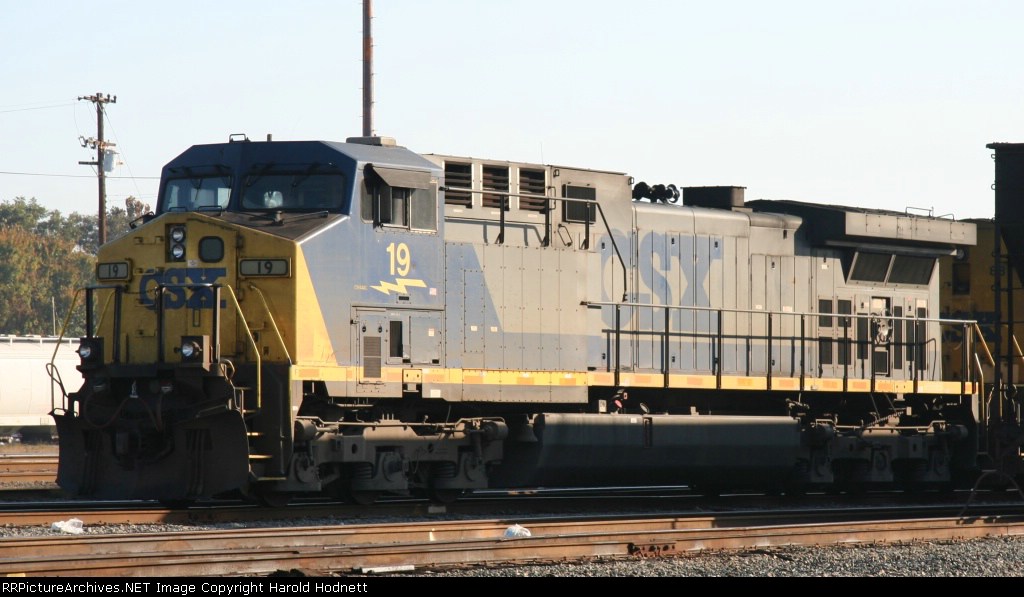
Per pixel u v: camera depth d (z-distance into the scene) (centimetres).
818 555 4300
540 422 5597
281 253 4856
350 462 5069
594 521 4591
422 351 5278
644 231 6297
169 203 5294
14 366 12469
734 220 6719
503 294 5600
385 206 5172
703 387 6294
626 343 6166
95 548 3681
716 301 6594
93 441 5075
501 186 5672
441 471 5391
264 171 5150
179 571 3391
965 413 7325
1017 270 6475
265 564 3512
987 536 5009
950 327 7725
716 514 5081
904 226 7275
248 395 4841
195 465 4853
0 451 11100
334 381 4956
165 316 5016
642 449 5950
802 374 6756
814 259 7056
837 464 6869
